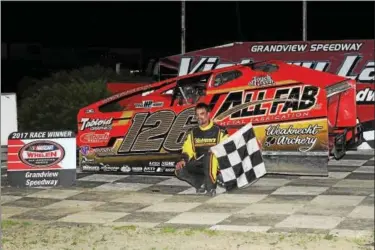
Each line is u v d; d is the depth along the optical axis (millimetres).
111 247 5355
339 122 8672
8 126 13219
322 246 5324
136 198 7996
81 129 9281
